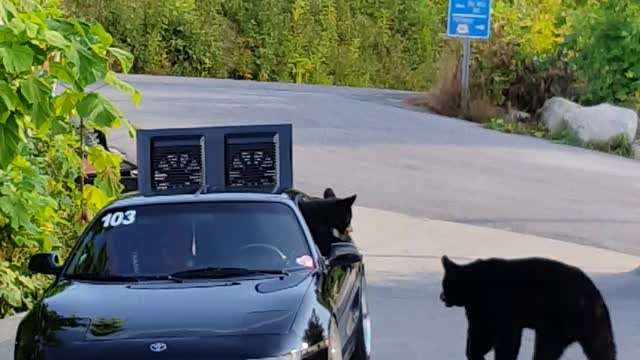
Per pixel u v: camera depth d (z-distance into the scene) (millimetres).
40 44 10086
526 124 24984
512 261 9602
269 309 8383
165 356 7973
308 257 9172
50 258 9328
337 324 8758
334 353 8508
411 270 12930
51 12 10797
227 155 10812
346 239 10617
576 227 15148
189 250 9156
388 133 22484
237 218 9359
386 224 15016
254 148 10805
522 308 9461
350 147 20469
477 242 14266
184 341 8078
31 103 10094
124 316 8367
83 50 10273
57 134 11281
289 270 9031
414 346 10406
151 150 10688
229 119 23438
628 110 23328
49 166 12289
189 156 10703
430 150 20594
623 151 22547
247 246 9180
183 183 10688
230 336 8102
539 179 18266
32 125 10609
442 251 13805
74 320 8383
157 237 9250
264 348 8016
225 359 7953
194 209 9430
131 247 9203
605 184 18094
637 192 17438
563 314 9383
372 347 10391
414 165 18969
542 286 9430
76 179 13172
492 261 9633
